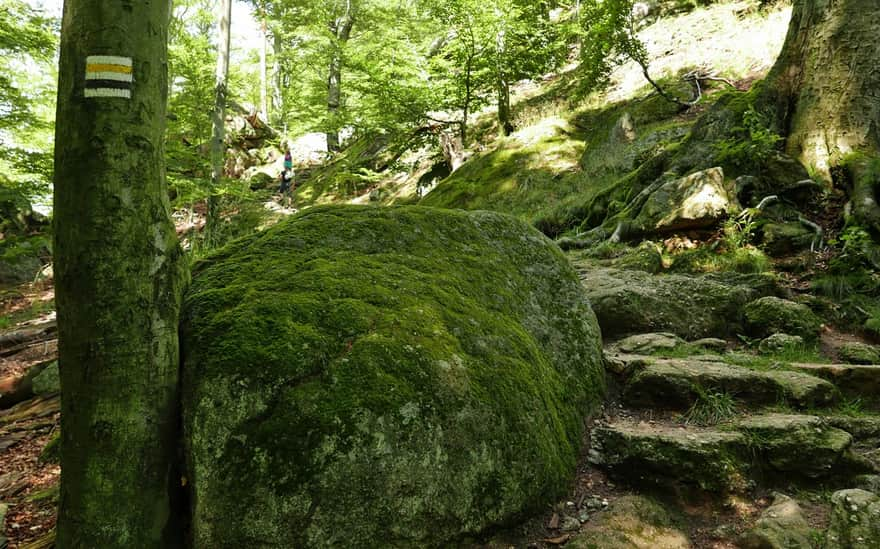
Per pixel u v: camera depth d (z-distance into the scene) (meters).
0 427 5.01
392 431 2.04
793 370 3.48
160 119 2.09
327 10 23.22
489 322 2.73
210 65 12.23
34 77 11.20
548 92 14.59
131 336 1.95
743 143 6.44
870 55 6.28
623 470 2.69
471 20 12.51
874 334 4.20
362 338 2.26
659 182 7.00
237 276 2.54
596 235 7.22
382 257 2.89
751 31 12.25
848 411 3.12
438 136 14.63
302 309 2.30
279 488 1.88
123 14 1.94
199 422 1.98
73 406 1.91
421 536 2.03
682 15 14.74
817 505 2.47
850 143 6.17
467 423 2.21
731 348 4.18
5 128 10.44
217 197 11.12
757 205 6.02
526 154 11.67
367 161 18.34
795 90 6.84
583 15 11.51
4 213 14.77
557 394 2.90
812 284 4.95
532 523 2.38
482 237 3.41
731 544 2.29
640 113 10.97
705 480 2.50
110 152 1.92
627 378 3.43
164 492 2.03
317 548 1.87
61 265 1.93
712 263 5.63
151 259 2.03
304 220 3.03
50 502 3.19
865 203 5.44
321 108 19.81
